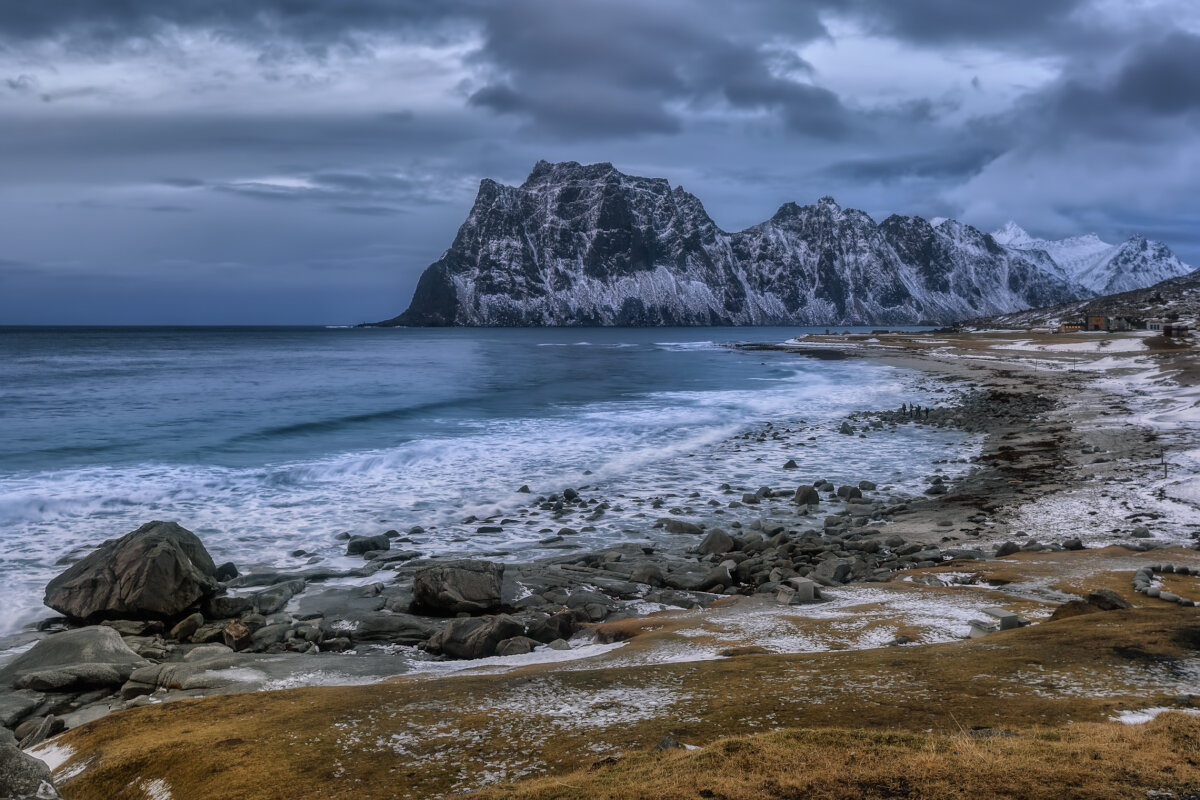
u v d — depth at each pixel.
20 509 25.89
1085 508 25.42
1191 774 5.95
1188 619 11.77
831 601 16.09
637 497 30.42
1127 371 77.38
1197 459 31.00
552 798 6.19
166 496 28.56
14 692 12.77
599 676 10.50
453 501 29.27
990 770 6.14
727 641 12.92
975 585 16.88
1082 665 9.80
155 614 16.75
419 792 7.18
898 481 33.00
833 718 8.38
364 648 15.29
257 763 7.95
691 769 6.51
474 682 10.46
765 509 28.61
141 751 8.48
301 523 25.77
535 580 19.47
